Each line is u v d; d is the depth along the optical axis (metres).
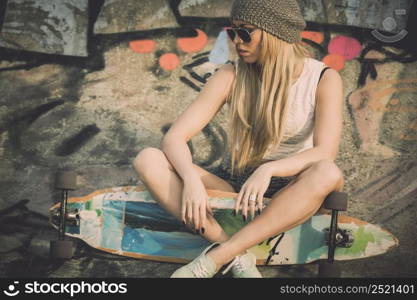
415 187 3.58
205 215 2.17
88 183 3.67
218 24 4.01
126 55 4.04
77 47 4.05
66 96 3.98
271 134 2.45
